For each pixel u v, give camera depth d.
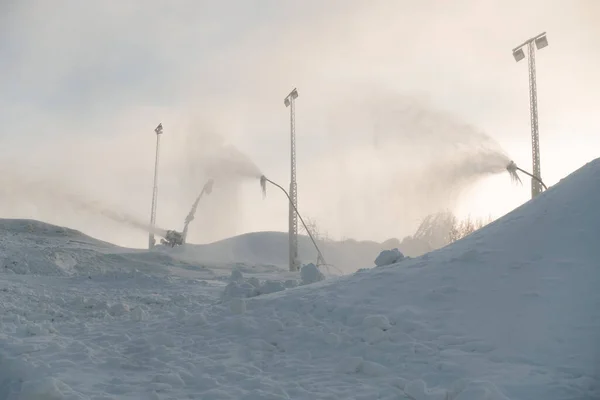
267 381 21.09
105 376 22.88
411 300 28.05
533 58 96.81
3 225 139.25
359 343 24.50
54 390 19.66
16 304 42.81
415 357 22.23
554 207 32.44
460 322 24.77
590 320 22.55
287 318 29.05
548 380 18.56
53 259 84.25
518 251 29.66
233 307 31.56
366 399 18.69
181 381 21.70
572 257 27.48
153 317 35.72
